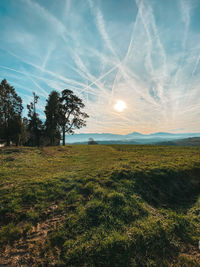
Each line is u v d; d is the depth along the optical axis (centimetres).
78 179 883
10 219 529
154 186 853
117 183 815
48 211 586
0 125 3136
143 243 448
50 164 1332
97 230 487
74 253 400
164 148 2572
